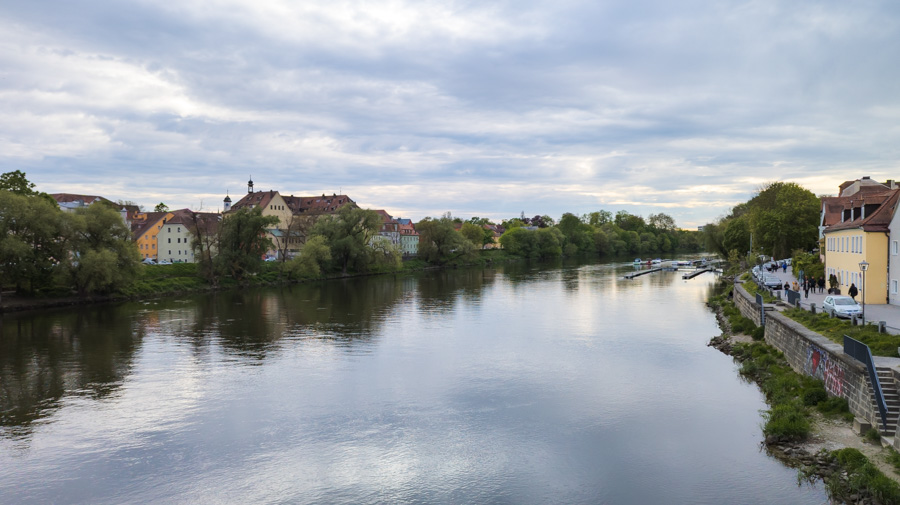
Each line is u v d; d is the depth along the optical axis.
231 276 112.56
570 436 31.88
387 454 30.03
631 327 63.59
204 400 38.59
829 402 30.59
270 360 49.25
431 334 60.47
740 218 131.12
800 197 99.44
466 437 32.03
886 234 48.75
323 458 29.66
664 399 37.47
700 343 54.34
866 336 33.72
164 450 30.73
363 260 136.50
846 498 22.92
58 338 59.28
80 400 38.72
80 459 29.73
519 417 34.94
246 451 30.55
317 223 139.12
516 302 86.50
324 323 67.94
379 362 48.31
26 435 32.78
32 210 80.19
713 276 133.00
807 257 77.56
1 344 56.28
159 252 146.25
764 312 49.84
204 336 60.03
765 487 25.02
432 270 159.75
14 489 26.70
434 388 40.88
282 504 25.17
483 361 48.31
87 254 83.38
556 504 24.77
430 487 26.48
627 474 27.20
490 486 26.48
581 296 93.69
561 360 48.31
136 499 25.78
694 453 29.02
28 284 83.56
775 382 36.75
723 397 37.41
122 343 56.66
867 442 26.17
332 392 40.16
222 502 25.41
